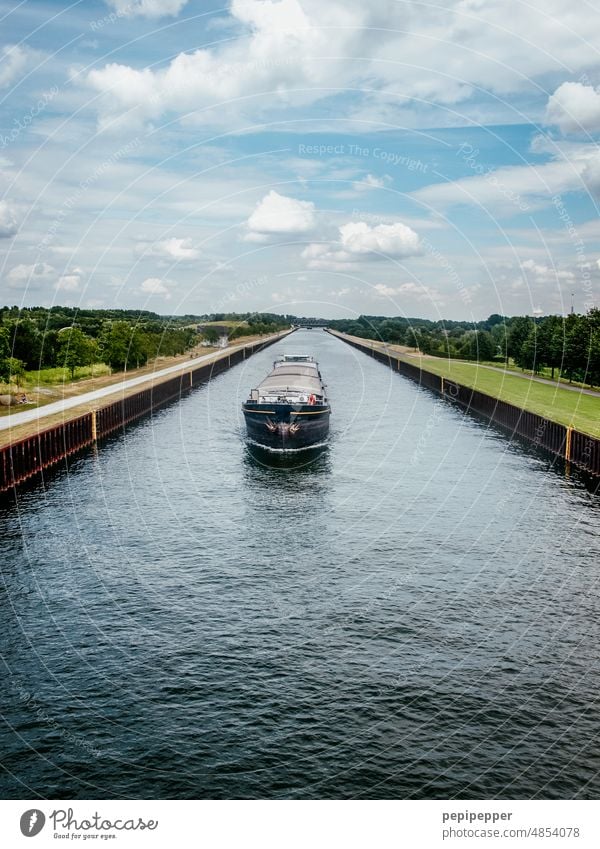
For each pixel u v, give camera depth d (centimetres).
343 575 4047
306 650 3206
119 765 2472
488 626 3453
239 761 2488
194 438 8019
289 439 7144
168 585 3888
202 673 3014
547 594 3825
